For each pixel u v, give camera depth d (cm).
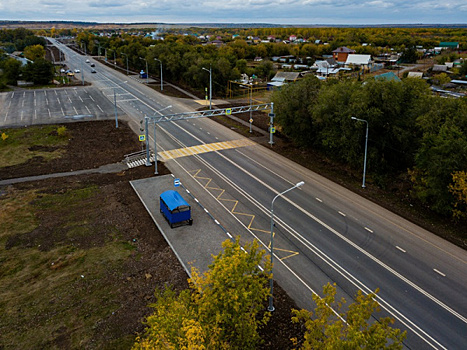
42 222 2900
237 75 8519
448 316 1992
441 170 2934
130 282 2230
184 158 4312
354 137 3766
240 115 6400
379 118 3697
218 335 1406
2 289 2173
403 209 3231
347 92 4006
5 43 19425
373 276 2319
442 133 3022
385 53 16712
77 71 10900
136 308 2020
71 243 2623
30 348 1761
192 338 1207
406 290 2192
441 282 2267
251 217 3019
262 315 1984
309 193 3484
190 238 2694
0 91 8031
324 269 2381
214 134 5288
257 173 3931
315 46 16162
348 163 4181
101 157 4312
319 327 1397
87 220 2934
